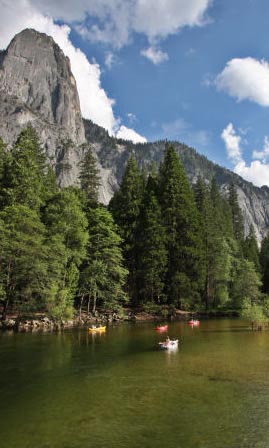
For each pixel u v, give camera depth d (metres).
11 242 41.06
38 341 32.84
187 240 64.56
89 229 56.19
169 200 67.31
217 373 20.66
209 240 69.75
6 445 11.84
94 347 29.75
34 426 13.38
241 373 20.59
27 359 25.05
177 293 60.31
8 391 17.75
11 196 50.59
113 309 55.75
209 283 70.06
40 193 57.41
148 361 24.22
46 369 22.11
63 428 13.17
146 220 63.22
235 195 115.00
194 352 27.20
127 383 18.88
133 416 14.22
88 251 54.69
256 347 29.12
